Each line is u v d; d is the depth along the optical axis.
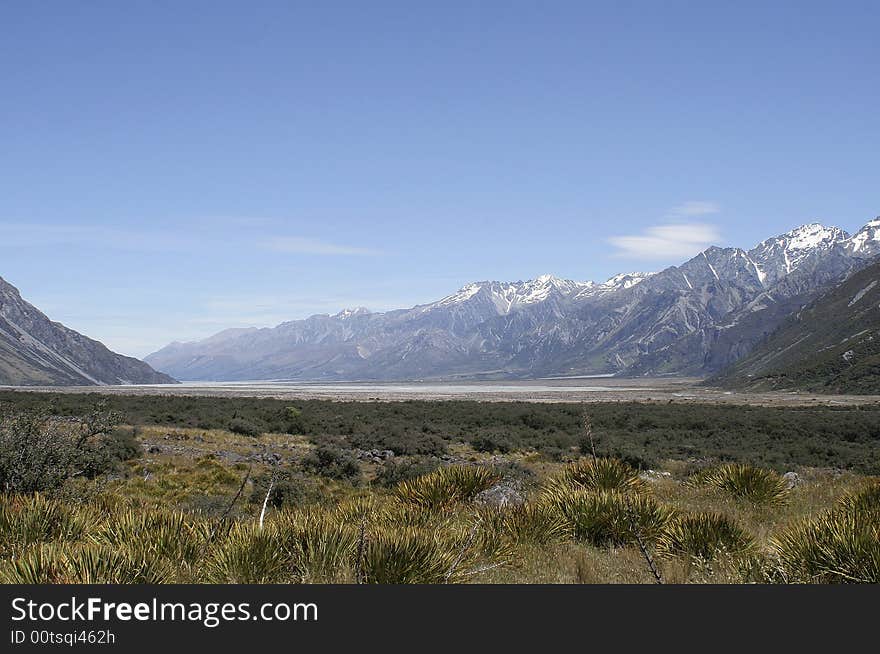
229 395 132.88
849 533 8.61
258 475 23.83
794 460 32.44
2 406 14.85
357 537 8.22
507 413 63.41
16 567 7.32
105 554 7.61
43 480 13.59
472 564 8.78
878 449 36.84
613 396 143.50
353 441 37.28
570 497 11.90
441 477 13.70
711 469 18.42
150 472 23.38
